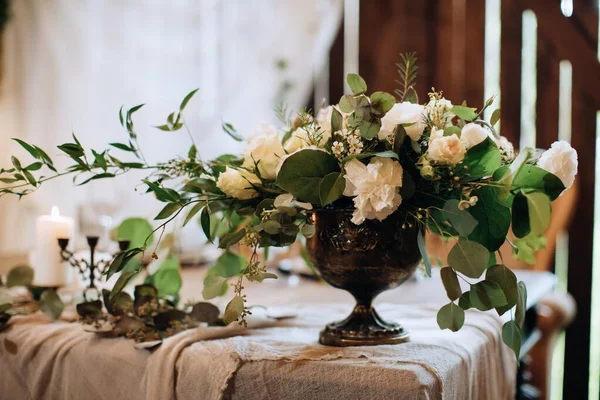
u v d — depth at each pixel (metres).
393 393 0.89
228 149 2.87
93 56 3.04
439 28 2.77
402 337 1.08
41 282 1.39
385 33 2.83
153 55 2.94
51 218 1.41
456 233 1.04
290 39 2.77
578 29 2.57
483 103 2.71
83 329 1.22
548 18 2.61
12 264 1.97
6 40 3.22
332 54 2.92
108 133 3.02
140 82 2.96
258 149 1.05
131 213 2.93
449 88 2.76
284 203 0.98
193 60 2.90
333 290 1.69
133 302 1.23
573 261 2.59
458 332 1.17
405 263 1.05
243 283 1.79
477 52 2.72
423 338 1.11
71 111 3.09
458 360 1.01
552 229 2.19
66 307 1.39
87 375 1.13
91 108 3.05
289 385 0.95
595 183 2.56
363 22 2.87
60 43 3.11
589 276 2.57
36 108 3.18
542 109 2.63
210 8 2.86
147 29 2.94
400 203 0.96
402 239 1.03
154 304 1.22
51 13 3.12
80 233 1.94
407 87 1.09
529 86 2.65
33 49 3.17
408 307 1.40
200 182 1.13
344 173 0.96
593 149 2.56
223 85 2.86
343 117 1.06
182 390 1.04
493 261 1.08
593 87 2.55
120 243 1.28
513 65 2.66
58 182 3.11
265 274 0.98
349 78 0.98
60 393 1.17
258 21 2.81
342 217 1.03
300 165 0.97
